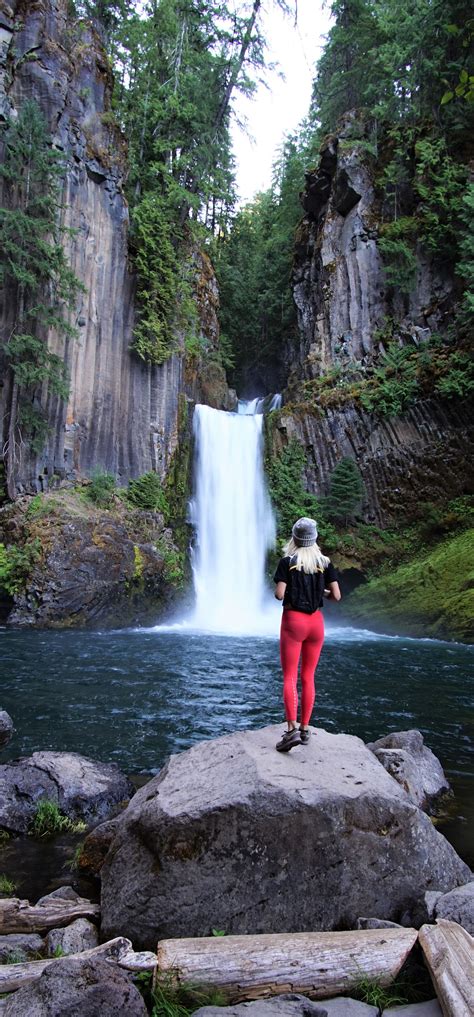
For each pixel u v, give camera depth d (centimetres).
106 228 2822
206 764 481
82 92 2719
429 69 2789
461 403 2788
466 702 1111
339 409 3192
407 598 2378
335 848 408
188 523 3009
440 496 2850
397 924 402
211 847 399
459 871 452
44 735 870
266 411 3938
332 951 350
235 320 4809
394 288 3269
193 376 3394
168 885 393
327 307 3522
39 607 2169
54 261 2369
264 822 400
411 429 2975
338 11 3400
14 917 407
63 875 498
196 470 3152
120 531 2502
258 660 1573
